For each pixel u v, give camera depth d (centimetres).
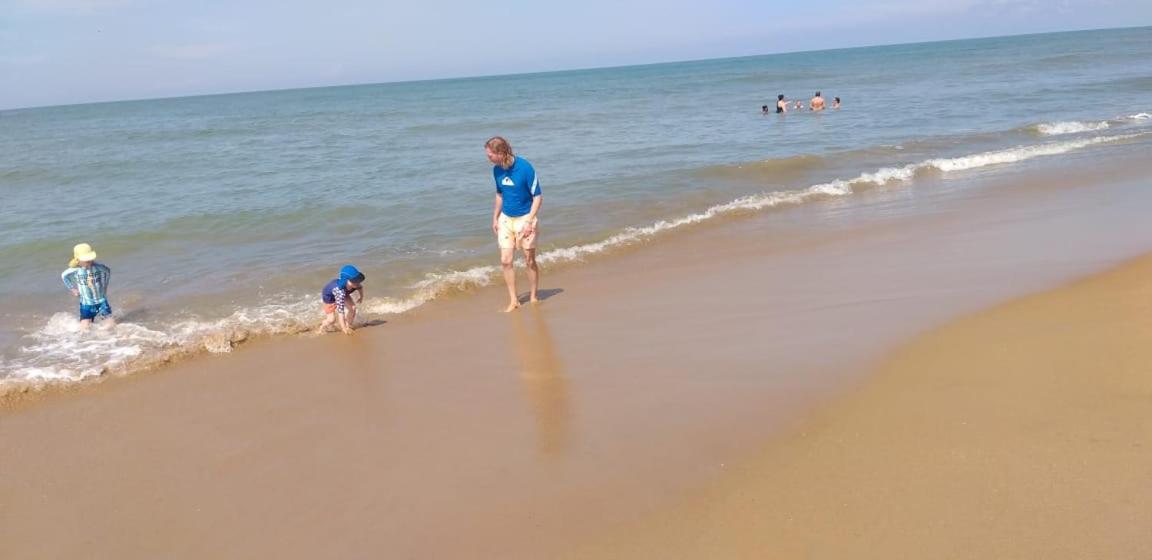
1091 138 1747
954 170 1452
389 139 2856
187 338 711
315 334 718
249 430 510
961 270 762
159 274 961
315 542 376
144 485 445
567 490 398
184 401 567
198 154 2602
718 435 438
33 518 416
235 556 370
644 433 453
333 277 910
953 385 467
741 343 596
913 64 7300
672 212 1200
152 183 1847
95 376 625
